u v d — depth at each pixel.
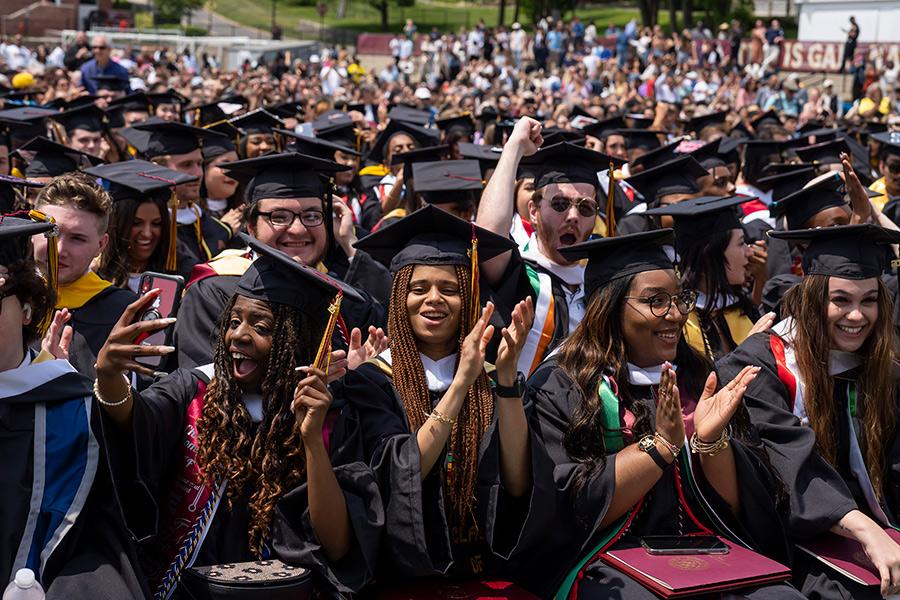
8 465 3.05
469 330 3.93
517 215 5.95
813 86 38.12
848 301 4.28
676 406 3.67
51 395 3.13
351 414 3.69
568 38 44.81
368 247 4.20
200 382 3.60
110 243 5.16
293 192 5.00
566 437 3.84
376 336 4.07
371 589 3.63
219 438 3.45
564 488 3.75
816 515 3.92
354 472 3.48
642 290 3.93
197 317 4.51
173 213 5.40
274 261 3.54
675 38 42.94
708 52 41.44
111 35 45.09
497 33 45.72
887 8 37.88
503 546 3.69
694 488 3.89
